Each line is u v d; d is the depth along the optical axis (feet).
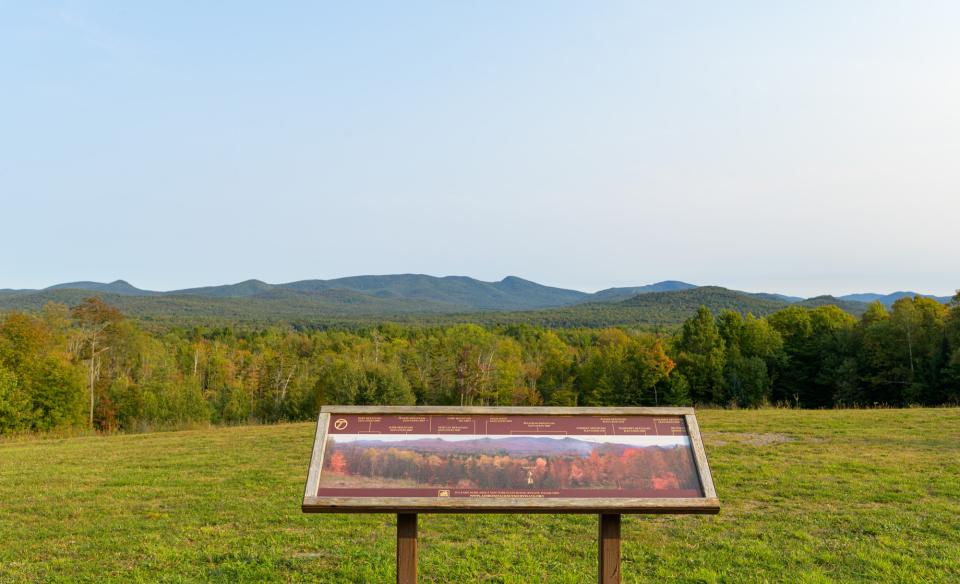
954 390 143.74
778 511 33.42
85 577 25.13
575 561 26.84
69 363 146.41
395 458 19.20
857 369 170.50
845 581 24.06
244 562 26.58
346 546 28.53
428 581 24.70
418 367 224.33
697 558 26.91
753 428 59.41
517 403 234.99
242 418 206.80
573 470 19.06
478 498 18.24
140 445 59.98
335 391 169.78
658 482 18.92
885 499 34.91
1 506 36.09
